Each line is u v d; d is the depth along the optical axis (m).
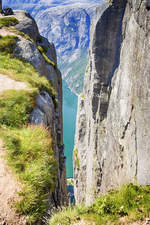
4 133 11.30
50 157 10.64
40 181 8.87
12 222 7.20
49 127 14.91
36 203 8.07
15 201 7.80
